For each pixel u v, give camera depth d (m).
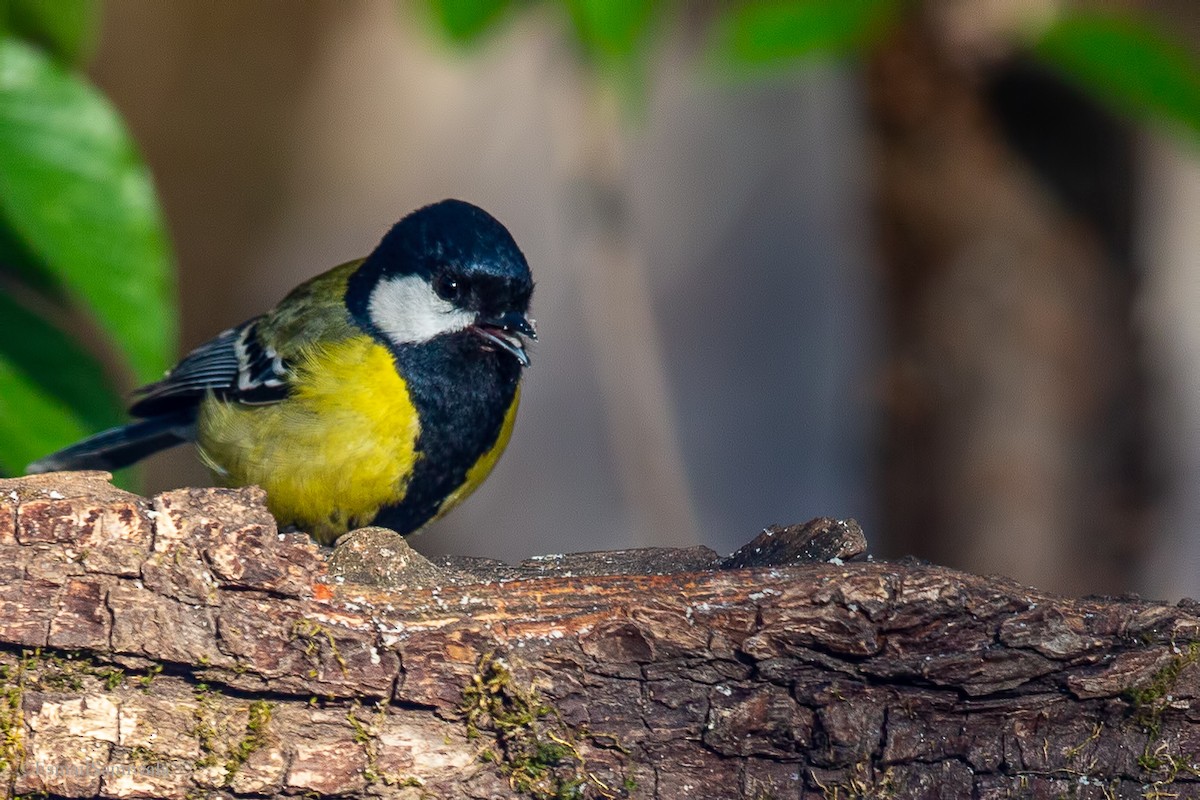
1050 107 10.21
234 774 5.72
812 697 5.88
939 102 10.23
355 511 9.10
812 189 18.30
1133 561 10.95
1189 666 5.90
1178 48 6.64
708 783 5.93
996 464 10.78
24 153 7.16
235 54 16.02
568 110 11.25
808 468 18.36
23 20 8.24
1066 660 5.86
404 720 5.81
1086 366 10.67
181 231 16.06
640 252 18.33
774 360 18.44
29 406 7.61
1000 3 9.83
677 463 11.95
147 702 5.70
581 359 17.98
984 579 5.91
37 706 5.63
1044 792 5.97
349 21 16.39
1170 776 5.98
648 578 5.95
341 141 16.75
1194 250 14.20
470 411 9.09
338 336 8.97
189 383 9.76
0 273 8.12
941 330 10.74
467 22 7.88
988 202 10.44
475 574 7.07
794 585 5.82
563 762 5.87
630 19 6.76
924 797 5.95
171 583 5.66
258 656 5.71
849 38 7.01
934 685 5.87
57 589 5.62
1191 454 13.94
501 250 8.98
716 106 18.22
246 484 9.29
